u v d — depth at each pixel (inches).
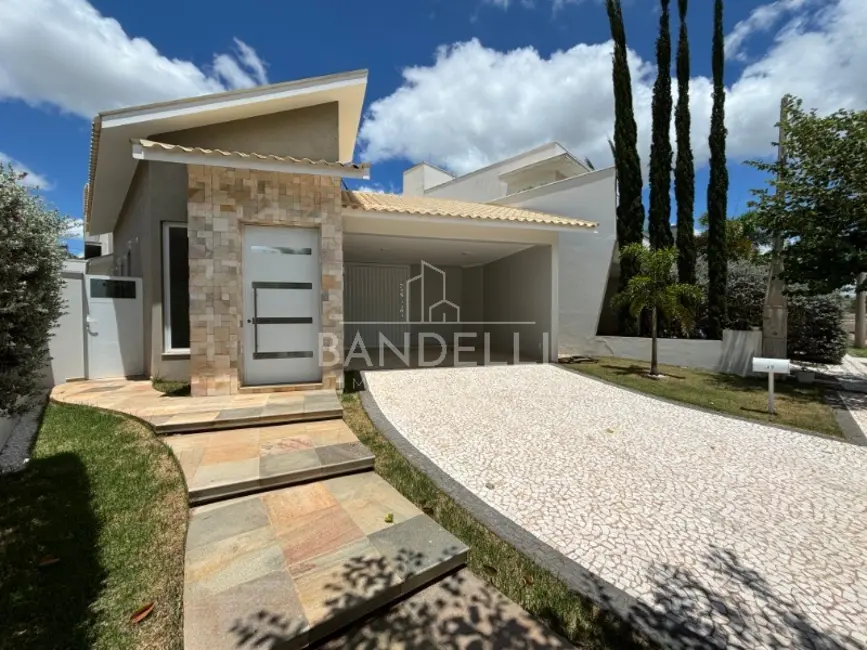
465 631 84.7
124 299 325.4
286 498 136.1
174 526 118.8
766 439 211.9
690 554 113.7
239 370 255.9
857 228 324.2
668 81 537.0
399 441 195.6
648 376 381.1
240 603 86.0
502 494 147.9
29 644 78.2
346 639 82.2
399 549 107.3
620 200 547.2
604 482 159.0
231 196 249.4
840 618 90.8
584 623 88.0
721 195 521.0
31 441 176.9
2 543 108.1
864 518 134.3
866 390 335.6
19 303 131.3
